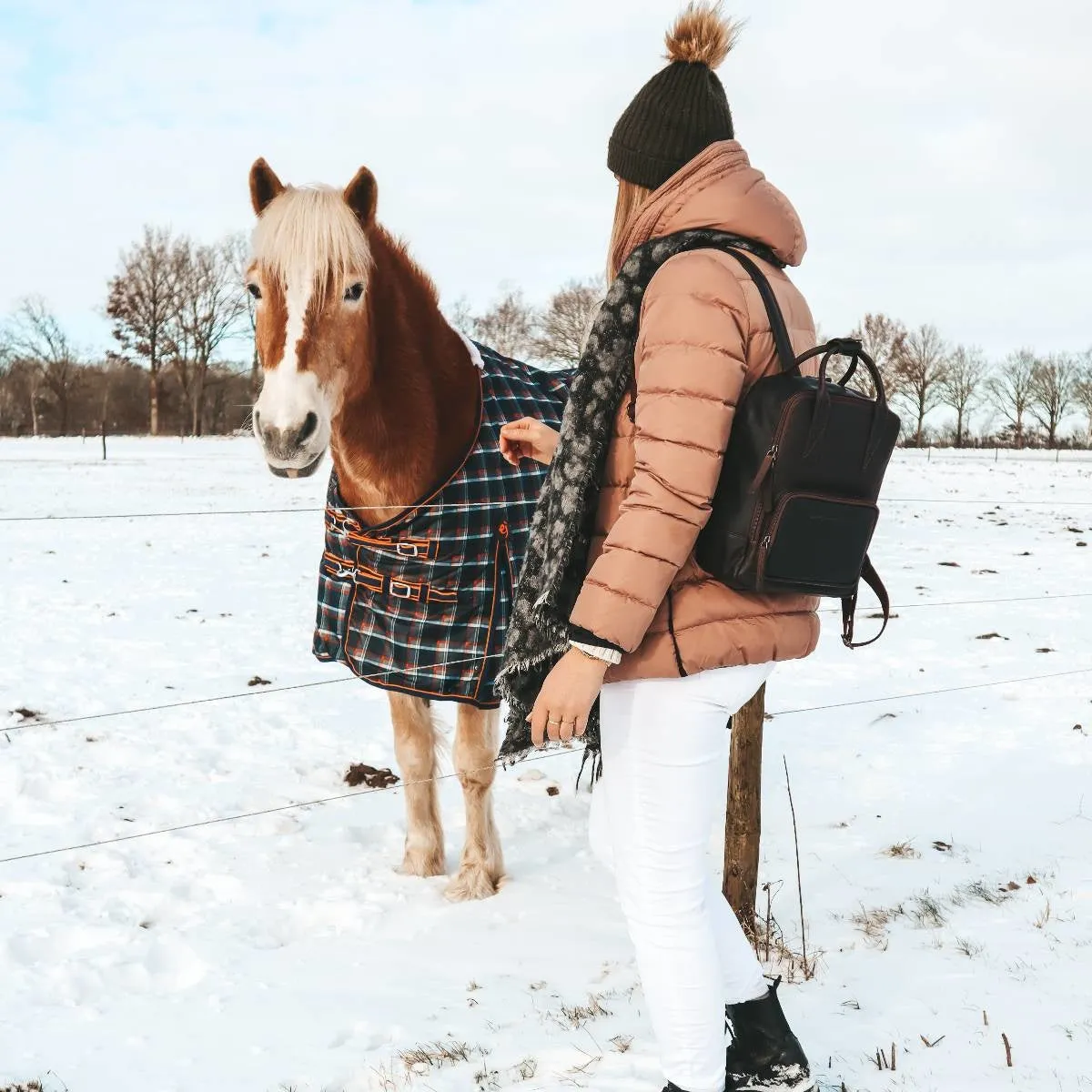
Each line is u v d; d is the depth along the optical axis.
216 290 50.66
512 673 1.71
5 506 15.12
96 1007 2.75
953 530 14.18
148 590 9.19
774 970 2.72
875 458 1.58
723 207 1.60
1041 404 63.81
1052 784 4.28
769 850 3.77
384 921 3.30
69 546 11.62
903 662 6.75
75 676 6.31
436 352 3.29
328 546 3.51
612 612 1.49
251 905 3.42
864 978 2.61
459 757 3.54
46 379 57.03
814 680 6.32
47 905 3.36
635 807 1.66
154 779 4.59
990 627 7.80
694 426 1.48
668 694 1.62
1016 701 5.71
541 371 3.99
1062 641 7.31
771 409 1.51
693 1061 1.66
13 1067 2.44
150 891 3.48
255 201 3.13
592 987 2.76
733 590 1.60
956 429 64.06
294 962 3.01
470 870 3.54
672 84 1.64
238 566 10.59
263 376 2.91
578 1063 2.28
